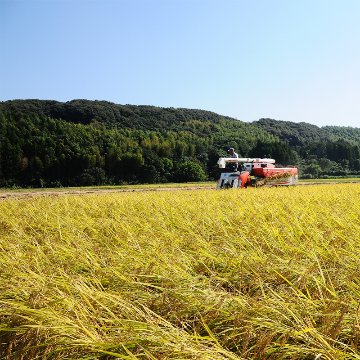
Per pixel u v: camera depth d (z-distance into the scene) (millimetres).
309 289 3678
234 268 4246
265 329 2824
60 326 2740
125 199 12781
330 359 2414
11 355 2797
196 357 2355
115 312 3256
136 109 166750
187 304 3256
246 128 184500
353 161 112438
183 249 5379
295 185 21969
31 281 3768
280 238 5355
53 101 153250
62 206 11250
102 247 5664
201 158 95938
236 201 10570
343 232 5703
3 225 8477
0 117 88000
